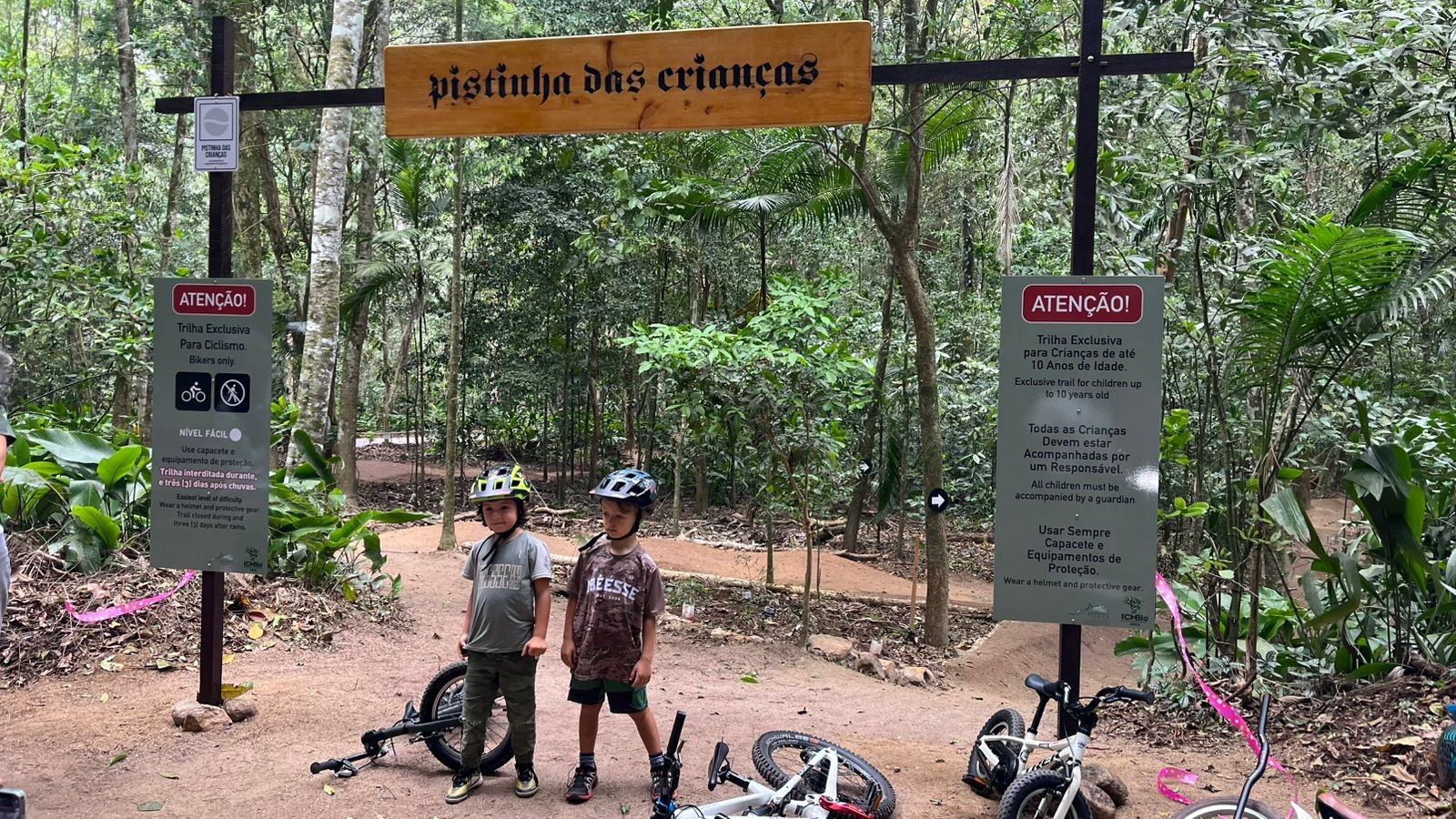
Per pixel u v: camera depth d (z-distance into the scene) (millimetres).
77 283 10469
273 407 10328
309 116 19188
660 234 14422
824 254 16906
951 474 15922
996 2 10188
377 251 19297
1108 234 7523
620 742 5289
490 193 17625
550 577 4402
